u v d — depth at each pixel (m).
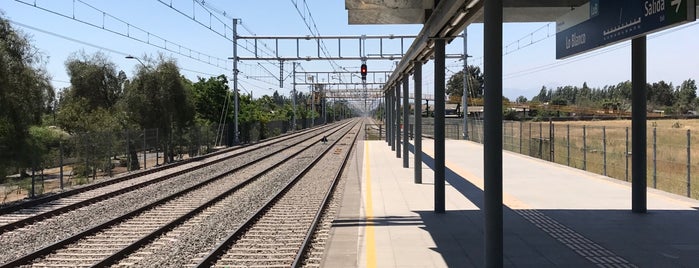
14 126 16.50
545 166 19.66
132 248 8.80
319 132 68.12
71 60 36.81
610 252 7.23
